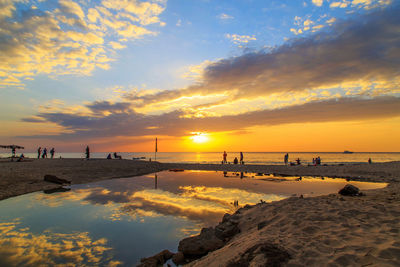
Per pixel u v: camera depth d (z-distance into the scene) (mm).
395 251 3334
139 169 26359
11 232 6797
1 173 15578
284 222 5496
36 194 12305
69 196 11836
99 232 6855
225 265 3525
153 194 12477
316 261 3248
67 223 7617
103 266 4887
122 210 9188
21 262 5016
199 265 4320
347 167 24438
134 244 6043
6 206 9688
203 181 17828
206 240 5859
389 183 15320
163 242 6195
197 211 9086
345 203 6633
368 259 3197
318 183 16344
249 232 5805
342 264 3129
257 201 10805
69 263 4996
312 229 4719
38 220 7902
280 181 17703
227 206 9875
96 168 23781
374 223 4734
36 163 25594
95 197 11625
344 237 4086
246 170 26656
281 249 3621
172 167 31125
